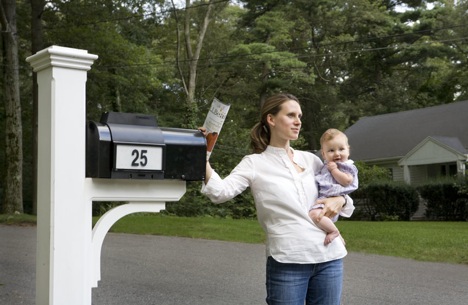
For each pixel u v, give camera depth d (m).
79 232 2.29
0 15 17.41
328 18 34.59
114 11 20.59
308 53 35.56
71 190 2.27
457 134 25.31
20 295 5.98
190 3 28.30
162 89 28.62
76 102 2.29
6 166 17.17
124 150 2.31
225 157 20.94
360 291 6.66
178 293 6.32
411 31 36.84
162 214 17.61
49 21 19.80
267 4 32.88
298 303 2.71
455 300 6.26
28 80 23.41
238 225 13.88
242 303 5.89
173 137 2.45
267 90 33.28
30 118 23.88
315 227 2.74
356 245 10.47
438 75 39.56
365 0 35.03
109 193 2.35
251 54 29.08
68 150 2.27
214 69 32.41
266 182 2.75
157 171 2.38
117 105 22.77
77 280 2.28
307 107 37.75
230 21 35.25
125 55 20.23
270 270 2.76
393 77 38.94
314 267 2.73
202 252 9.55
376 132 29.00
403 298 6.34
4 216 15.66
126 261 8.43
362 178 23.09
